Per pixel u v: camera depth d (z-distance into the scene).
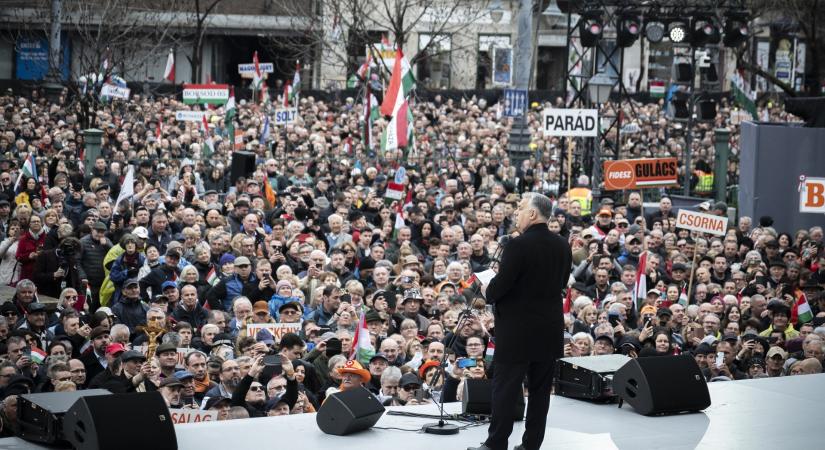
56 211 16.64
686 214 16.61
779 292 15.75
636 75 55.34
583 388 8.74
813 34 36.91
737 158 31.27
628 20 26.89
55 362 9.96
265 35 53.62
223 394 10.12
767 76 37.66
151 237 16.22
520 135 26.83
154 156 27.97
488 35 53.84
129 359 10.18
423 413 8.38
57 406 7.08
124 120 34.31
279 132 34.00
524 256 7.00
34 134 30.98
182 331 11.49
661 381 8.32
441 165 30.58
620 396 8.50
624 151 34.56
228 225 17.44
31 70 50.50
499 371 7.16
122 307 12.83
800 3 36.78
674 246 18.33
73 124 32.16
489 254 16.92
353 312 12.21
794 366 11.38
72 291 12.54
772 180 24.52
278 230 16.52
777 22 49.41
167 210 18.86
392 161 28.14
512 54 51.22
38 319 11.95
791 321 14.92
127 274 14.05
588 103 27.14
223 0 54.03
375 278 14.45
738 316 14.13
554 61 56.50
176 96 45.31
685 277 16.41
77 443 6.81
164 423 6.89
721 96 44.25
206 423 7.92
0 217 17.05
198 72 48.47
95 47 32.69
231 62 59.16
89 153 22.84
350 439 7.56
